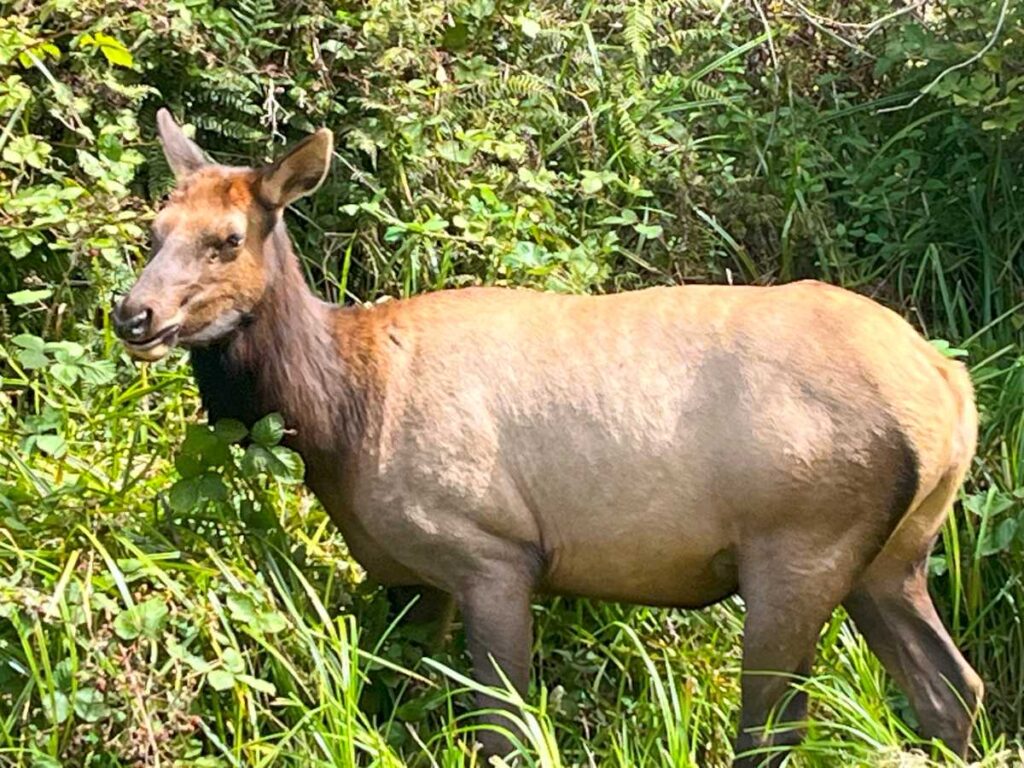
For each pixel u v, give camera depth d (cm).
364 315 432
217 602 411
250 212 410
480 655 416
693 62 618
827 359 408
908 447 405
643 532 414
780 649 410
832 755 438
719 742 458
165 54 532
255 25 537
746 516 408
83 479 437
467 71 552
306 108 542
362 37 541
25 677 403
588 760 443
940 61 580
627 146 574
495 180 545
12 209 482
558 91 583
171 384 484
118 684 393
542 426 415
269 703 416
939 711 438
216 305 407
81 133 507
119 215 487
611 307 426
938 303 570
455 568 416
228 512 435
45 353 488
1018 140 574
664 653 465
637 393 413
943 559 489
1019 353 542
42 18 519
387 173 543
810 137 597
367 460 418
